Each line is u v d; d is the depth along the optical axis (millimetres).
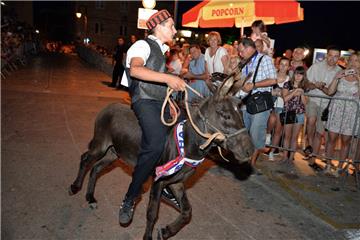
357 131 5766
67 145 6539
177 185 3422
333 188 5457
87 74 19016
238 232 4023
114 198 4570
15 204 4191
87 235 3713
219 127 2955
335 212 4656
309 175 5945
